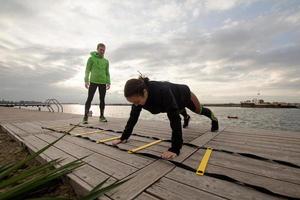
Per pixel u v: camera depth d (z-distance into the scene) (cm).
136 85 172
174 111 178
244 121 3956
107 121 468
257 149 198
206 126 351
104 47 450
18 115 690
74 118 557
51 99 1029
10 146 269
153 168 148
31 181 96
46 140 256
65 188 139
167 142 235
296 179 127
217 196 107
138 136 272
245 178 129
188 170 144
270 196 106
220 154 182
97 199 106
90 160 170
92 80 433
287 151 191
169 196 107
